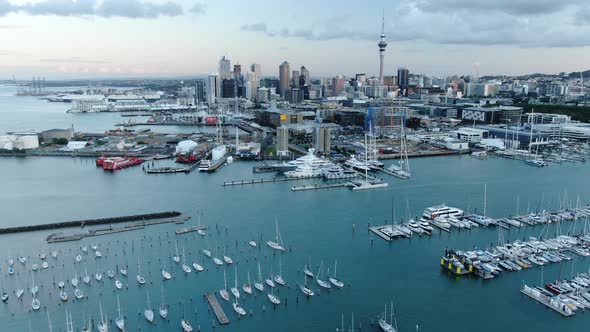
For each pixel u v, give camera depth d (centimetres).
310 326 18250
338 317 18900
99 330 17750
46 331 17875
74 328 18062
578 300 19700
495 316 18975
